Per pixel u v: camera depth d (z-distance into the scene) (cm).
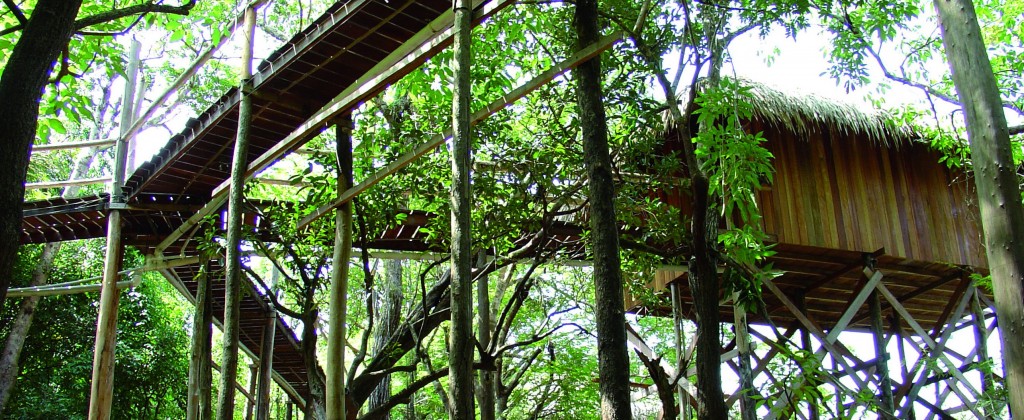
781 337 618
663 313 1157
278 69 667
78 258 1527
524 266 1336
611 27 669
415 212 863
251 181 828
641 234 834
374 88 602
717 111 577
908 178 1161
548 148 730
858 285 1099
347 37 628
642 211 807
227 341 623
